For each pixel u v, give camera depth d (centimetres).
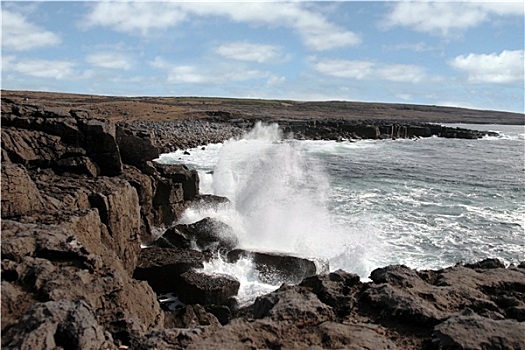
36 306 602
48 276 741
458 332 612
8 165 1084
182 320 1080
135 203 1488
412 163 4450
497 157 5222
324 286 767
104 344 597
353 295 761
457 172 3869
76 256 837
